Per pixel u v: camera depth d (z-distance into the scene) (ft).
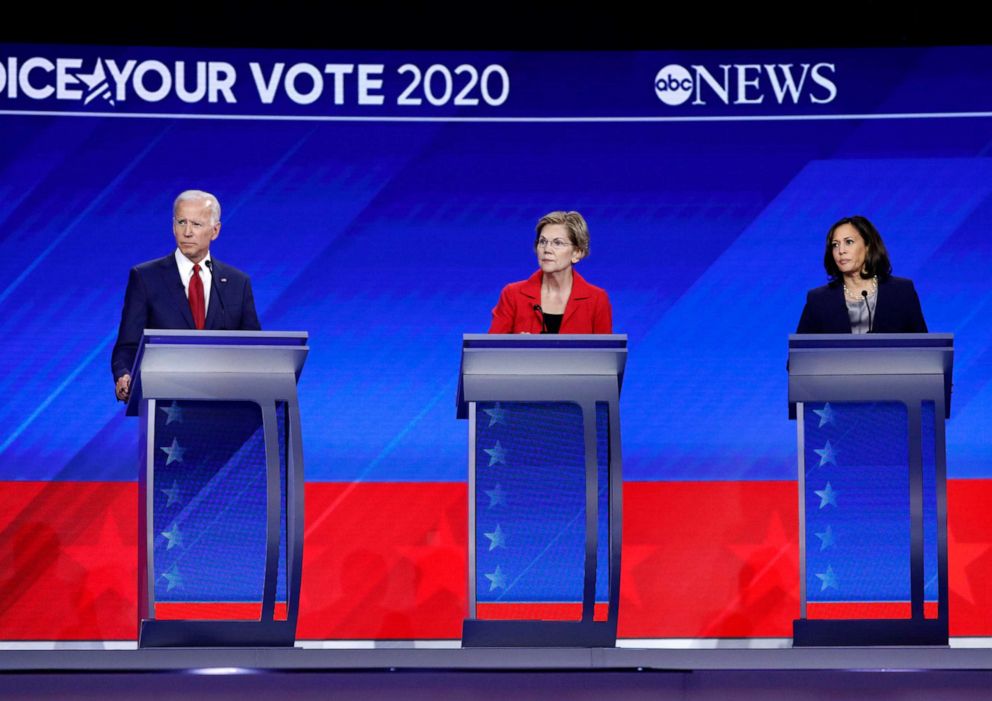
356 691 46.21
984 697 46.14
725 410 69.82
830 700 46.32
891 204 70.74
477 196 71.20
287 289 70.38
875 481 48.37
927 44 71.61
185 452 47.42
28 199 69.67
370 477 69.26
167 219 70.38
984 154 70.79
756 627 67.97
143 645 46.44
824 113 71.20
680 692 46.42
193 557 47.24
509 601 48.08
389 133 71.31
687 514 68.90
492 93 71.51
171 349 46.65
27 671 45.29
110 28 70.85
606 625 47.67
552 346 47.70
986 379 69.41
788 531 68.80
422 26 71.56
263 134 70.95
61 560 67.56
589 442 47.73
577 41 71.72
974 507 68.18
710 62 71.41
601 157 71.31
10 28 70.38
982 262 70.33
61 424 68.59
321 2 71.41
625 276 70.74
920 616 47.44
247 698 45.96
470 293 70.85
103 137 70.33
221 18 71.26
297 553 47.14
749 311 70.49
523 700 46.42
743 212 70.95
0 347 68.69
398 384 70.13
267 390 47.37
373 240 70.85
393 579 68.44
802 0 71.67
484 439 48.32
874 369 48.16
